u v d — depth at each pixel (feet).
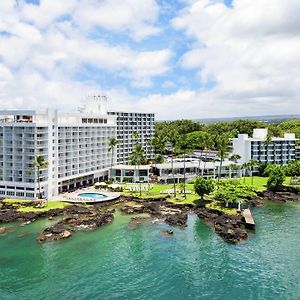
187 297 227.20
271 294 230.27
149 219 402.72
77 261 283.38
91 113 645.10
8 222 380.17
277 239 334.24
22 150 466.29
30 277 255.09
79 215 406.21
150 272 263.49
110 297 227.40
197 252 302.45
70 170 530.68
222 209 426.10
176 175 618.44
